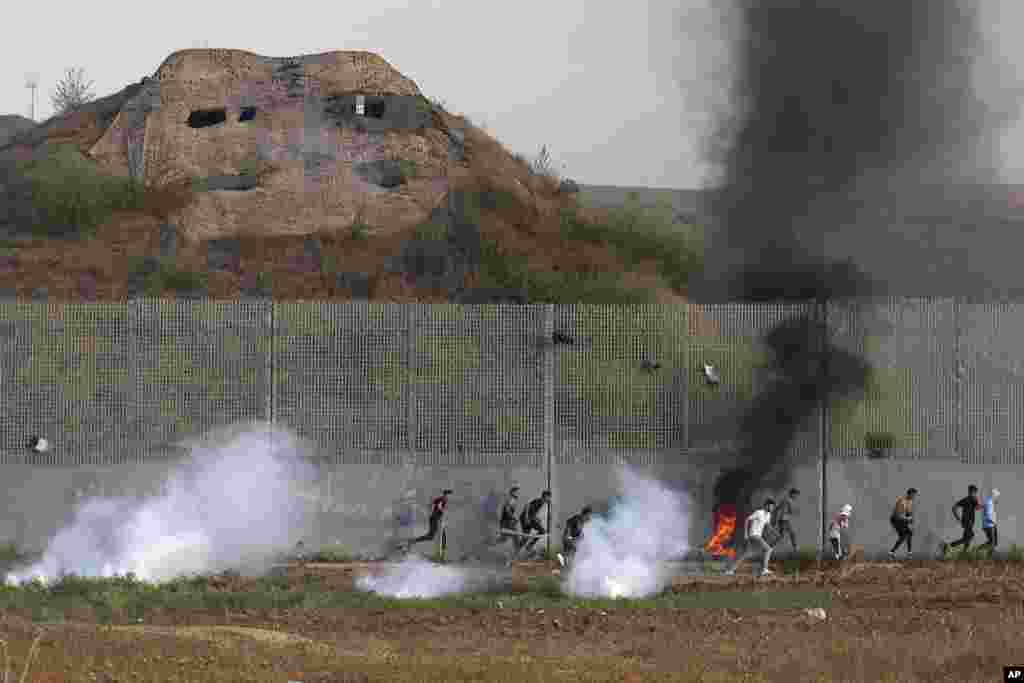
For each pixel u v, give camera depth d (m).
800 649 77.62
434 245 182.62
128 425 134.12
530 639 83.62
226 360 135.25
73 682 62.66
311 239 185.00
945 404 135.88
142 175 199.50
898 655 74.50
